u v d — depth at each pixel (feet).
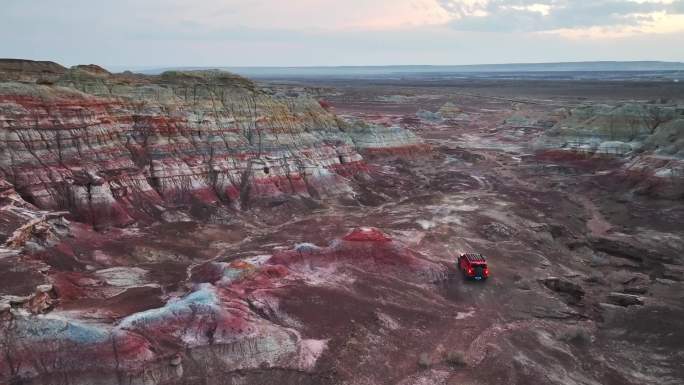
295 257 129.29
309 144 231.30
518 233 172.76
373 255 133.69
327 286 118.21
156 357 82.79
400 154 307.99
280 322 100.99
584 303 124.36
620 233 184.24
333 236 164.35
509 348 98.94
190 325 89.56
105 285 116.47
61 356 79.20
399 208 206.49
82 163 161.17
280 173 208.03
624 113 304.91
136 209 164.55
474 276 129.39
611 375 93.76
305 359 89.76
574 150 299.58
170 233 156.46
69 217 148.36
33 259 110.73
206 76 221.66
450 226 177.06
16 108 155.43
